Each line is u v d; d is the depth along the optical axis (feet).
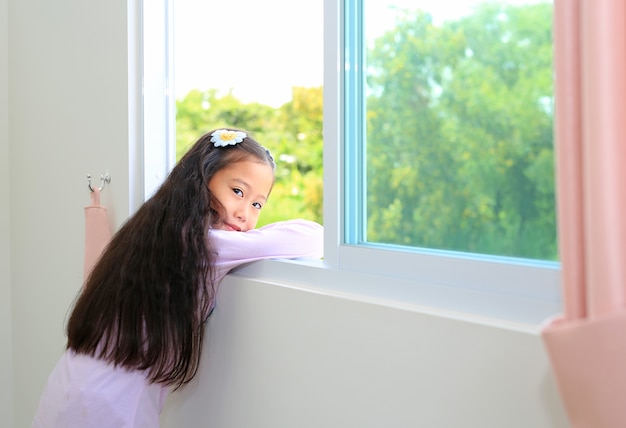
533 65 2.99
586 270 2.29
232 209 4.52
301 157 14.12
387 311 3.40
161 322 4.15
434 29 3.43
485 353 2.99
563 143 2.34
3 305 7.38
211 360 4.61
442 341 3.16
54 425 4.30
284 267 4.21
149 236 4.29
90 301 4.38
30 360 7.03
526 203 3.05
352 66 3.93
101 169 5.74
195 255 4.19
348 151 3.96
